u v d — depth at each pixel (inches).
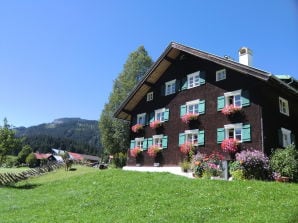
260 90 981.2
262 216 491.2
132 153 1382.9
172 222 509.4
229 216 517.0
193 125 1163.3
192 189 722.8
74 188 927.7
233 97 1066.7
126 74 2321.6
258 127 957.8
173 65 1330.0
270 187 679.1
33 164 3548.2
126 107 1486.2
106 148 2249.0
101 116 2257.6
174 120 1253.1
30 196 909.8
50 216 633.6
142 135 1396.4
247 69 976.3
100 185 898.7
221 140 1045.8
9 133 1298.0
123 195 745.6
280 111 1051.9
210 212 541.3
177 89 1277.1
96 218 582.6
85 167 1902.1
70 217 610.5
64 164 1834.4
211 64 1161.4
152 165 1294.3
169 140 1249.4
